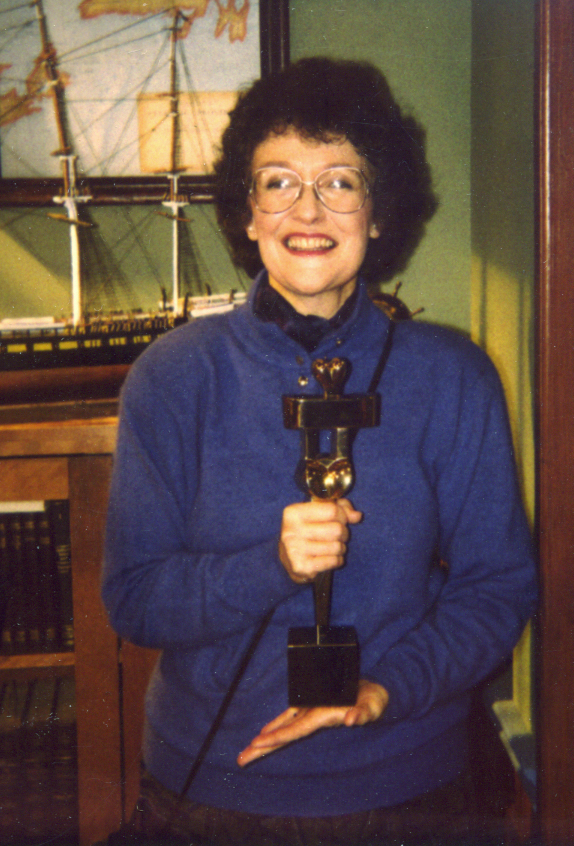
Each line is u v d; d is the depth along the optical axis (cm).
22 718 134
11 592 135
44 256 158
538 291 121
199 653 90
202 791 89
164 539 90
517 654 156
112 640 130
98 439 125
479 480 93
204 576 85
